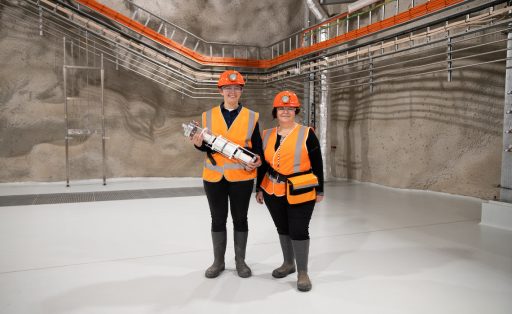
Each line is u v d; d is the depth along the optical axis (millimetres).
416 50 6891
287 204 2684
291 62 8633
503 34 5516
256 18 9227
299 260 2666
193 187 7469
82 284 2725
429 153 6785
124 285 2713
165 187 7445
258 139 2830
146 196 6398
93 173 7988
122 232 4121
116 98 8047
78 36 7672
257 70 9219
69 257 3305
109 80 7973
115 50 7930
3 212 5059
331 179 8789
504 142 4418
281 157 2625
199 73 8227
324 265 3146
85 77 7797
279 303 2445
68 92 7707
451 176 6461
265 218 4848
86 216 4875
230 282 2787
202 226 4402
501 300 2498
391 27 5754
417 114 6957
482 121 5906
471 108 6055
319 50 7188
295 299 2504
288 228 2830
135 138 8258
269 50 9414
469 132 6109
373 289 2666
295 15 9609
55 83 7586
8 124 7340
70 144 7766
